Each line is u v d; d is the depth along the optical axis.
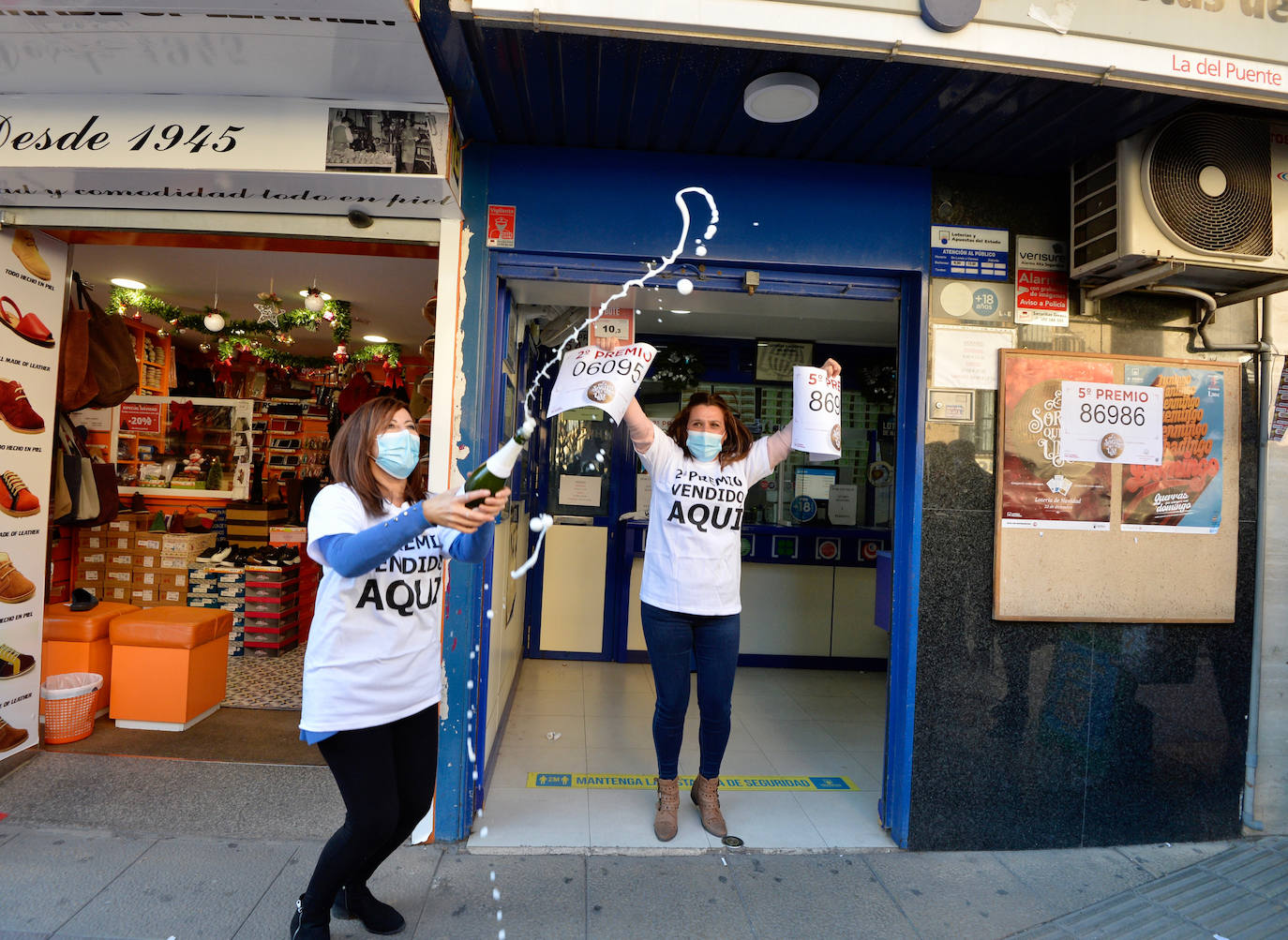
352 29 1.84
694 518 2.48
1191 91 2.07
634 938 2.02
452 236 2.51
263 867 2.26
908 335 2.70
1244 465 2.75
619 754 3.30
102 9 1.77
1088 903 2.29
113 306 4.65
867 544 4.83
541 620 4.80
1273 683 2.76
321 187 2.32
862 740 3.61
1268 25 2.09
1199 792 2.72
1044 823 2.63
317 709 1.63
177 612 3.58
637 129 2.43
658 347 4.84
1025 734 2.63
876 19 1.90
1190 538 2.69
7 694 2.86
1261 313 2.78
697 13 1.84
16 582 2.86
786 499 5.03
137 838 2.40
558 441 4.81
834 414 2.38
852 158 2.61
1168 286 2.57
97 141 2.23
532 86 2.19
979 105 2.23
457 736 2.49
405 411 1.78
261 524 5.36
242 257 4.21
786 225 2.60
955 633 2.61
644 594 2.57
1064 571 2.63
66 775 2.81
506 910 2.12
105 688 3.43
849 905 2.23
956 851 2.60
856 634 4.86
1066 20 1.97
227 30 1.86
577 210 2.55
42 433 2.96
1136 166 2.35
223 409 5.98
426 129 2.22
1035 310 2.67
